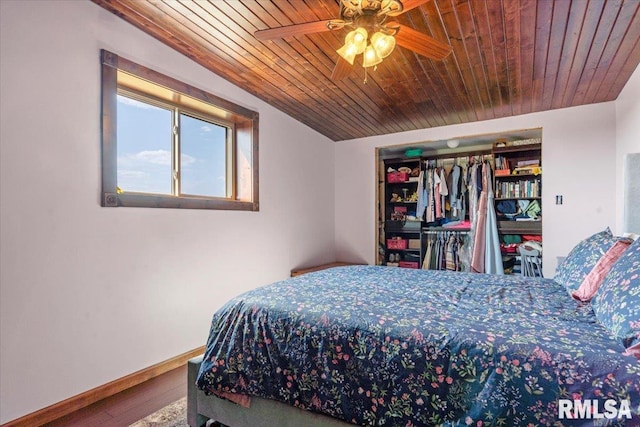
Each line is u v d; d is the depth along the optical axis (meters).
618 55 2.40
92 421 1.83
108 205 2.14
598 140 3.39
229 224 3.05
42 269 1.83
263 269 3.46
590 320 1.30
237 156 3.37
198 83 2.72
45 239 1.85
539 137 4.15
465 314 1.37
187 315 2.64
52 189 1.88
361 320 1.35
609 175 3.35
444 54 1.91
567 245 3.52
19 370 1.74
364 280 2.12
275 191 3.65
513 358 1.05
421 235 4.83
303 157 4.16
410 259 4.99
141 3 2.03
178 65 2.55
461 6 1.88
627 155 2.35
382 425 1.21
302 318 1.46
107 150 2.13
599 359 0.98
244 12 2.06
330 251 4.77
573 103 3.40
